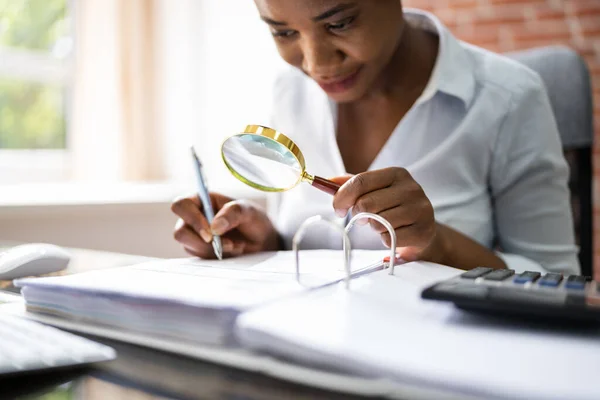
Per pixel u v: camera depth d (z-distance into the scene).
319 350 0.37
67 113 2.44
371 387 0.36
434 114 1.10
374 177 0.71
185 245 0.85
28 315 0.57
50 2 2.39
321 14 0.82
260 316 0.43
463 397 0.32
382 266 0.68
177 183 2.55
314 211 1.12
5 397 0.38
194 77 2.74
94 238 1.68
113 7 2.41
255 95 2.53
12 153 2.28
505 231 1.14
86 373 0.43
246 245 0.93
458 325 0.42
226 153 0.75
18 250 0.83
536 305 0.42
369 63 0.93
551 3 2.42
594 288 0.47
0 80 2.26
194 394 0.38
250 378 0.41
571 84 1.26
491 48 2.53
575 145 1.25
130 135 2.47
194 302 0.46
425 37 1.18
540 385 0.31
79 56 2.34
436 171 1.07
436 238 0.81
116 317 0.52
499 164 1.11
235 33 2.62
